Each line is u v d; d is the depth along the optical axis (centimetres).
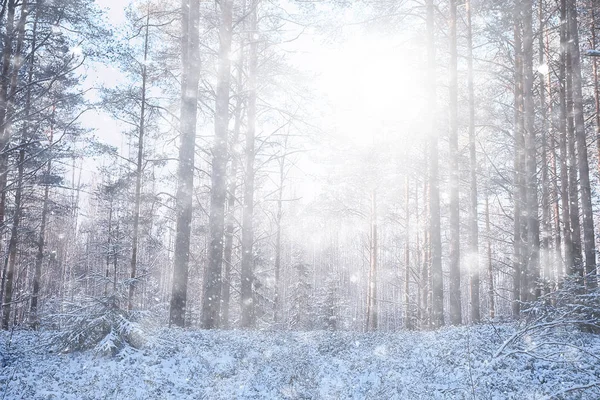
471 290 1742
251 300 1788
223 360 973
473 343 998
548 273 1619
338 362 1030
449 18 1711
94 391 759
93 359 925
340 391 841
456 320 1463
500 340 1014
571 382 775
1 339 1078
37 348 1002
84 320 994
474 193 1750
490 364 865
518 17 1625
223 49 1628
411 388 806
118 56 1406
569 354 896
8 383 765
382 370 941
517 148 1847
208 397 784
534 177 1524
